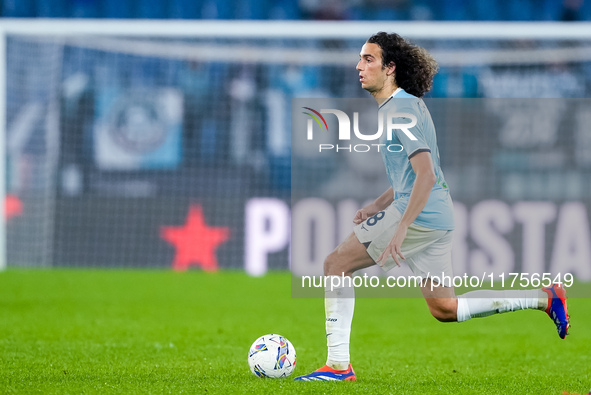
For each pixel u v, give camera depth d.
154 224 56.03
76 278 45.31
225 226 55.16
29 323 28.28
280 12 74.62
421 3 75.44
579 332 28.23
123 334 25.98
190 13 74.00
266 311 33.38
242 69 63.66
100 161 57.94
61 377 17.20
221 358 20.92
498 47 64.94
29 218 55.00
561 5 73.19
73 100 58.75
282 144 62.09
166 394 15.16
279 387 15.80
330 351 16.92
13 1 71.94
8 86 57.41
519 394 15.82
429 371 19.27
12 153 56.12
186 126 61.84
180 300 36.78
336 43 68.31
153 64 63.34
